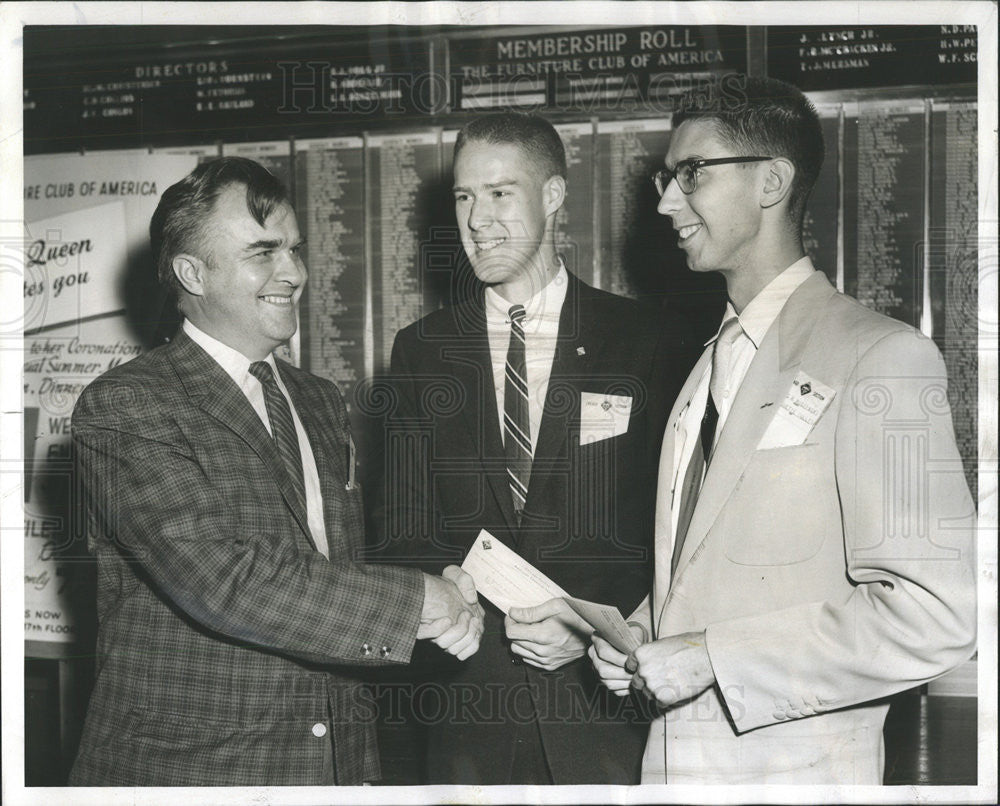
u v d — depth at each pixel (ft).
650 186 5.79
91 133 6.16
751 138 4.66
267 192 4.85
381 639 4.50
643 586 5.22
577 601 4.56
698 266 4.80
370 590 4.54
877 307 5.81
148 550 4.52
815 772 4.68
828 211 5.84
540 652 5.08
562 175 5.63
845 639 4.22
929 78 5.76
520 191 5.58
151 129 6.16
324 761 4.73
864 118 5.80
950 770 5.50
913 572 4.23
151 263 6.13
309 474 4.90
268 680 4.64
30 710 6.09
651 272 5.71
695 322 5.50
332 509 4.86
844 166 5.82
